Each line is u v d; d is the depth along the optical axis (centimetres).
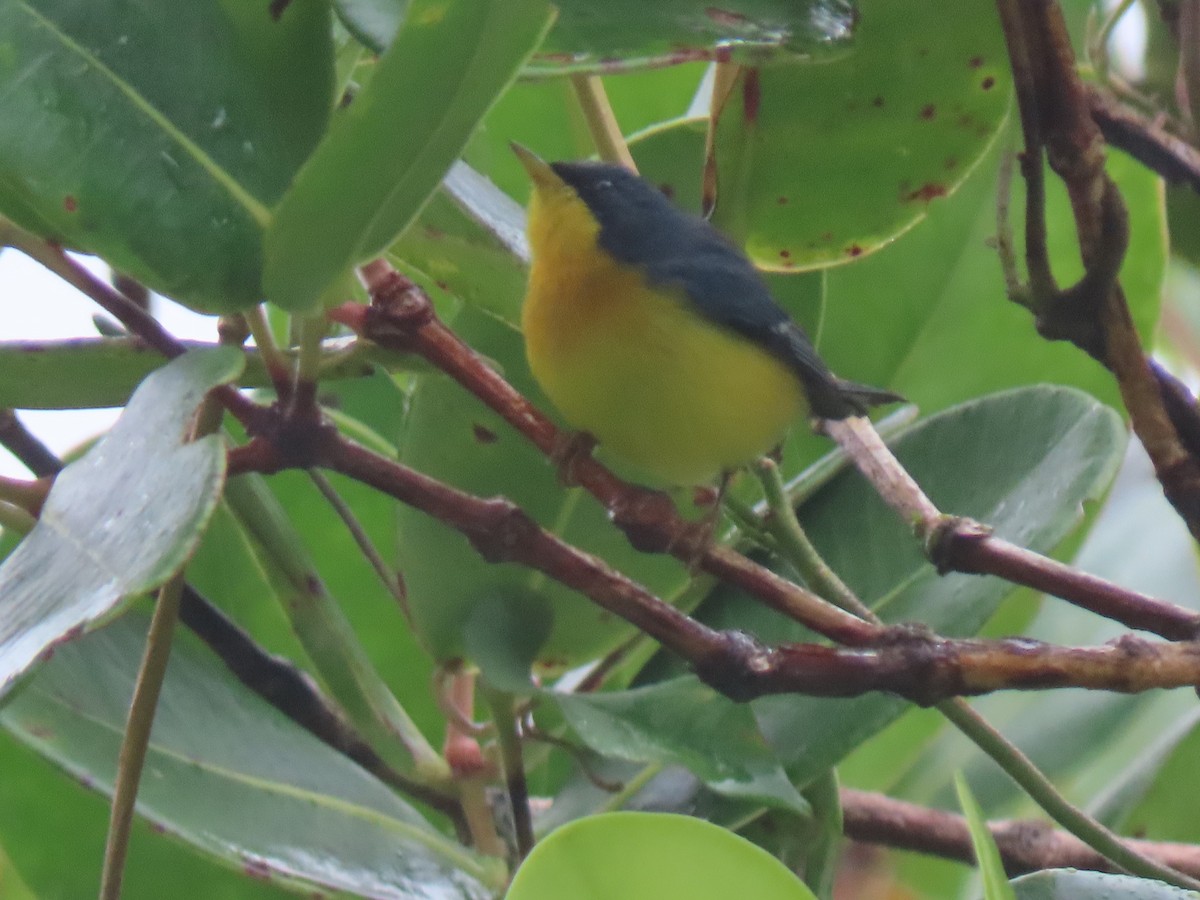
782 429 663
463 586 552
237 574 656
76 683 484
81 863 575
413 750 565
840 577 577
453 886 485
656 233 655
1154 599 429
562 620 572
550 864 308
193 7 426
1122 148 583
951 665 397
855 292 716
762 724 524
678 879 309
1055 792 470
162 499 328
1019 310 702
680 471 643
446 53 334
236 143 423
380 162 352
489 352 645
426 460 579
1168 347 903
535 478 577
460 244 565
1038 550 514
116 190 412
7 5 419
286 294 378
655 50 431
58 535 345
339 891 457
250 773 490
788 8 436
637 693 491
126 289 553
